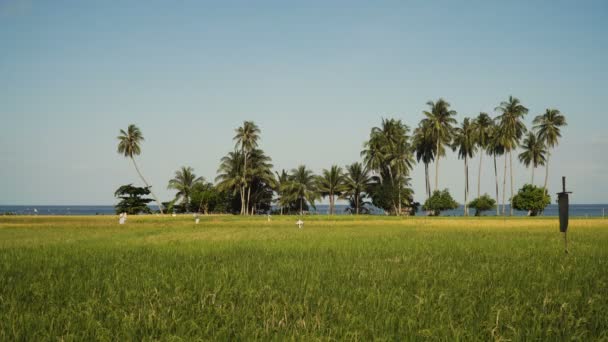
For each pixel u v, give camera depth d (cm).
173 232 3828
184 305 1026
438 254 2030
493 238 2998
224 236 3281
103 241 2800
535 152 10131
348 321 905
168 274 1420
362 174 10469
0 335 804
